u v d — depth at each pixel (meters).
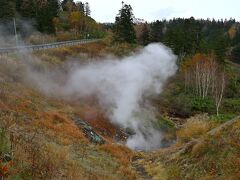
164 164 16.31
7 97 18.92
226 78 61.31
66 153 12.41
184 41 72.81
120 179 13.56
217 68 61.94
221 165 12.35
